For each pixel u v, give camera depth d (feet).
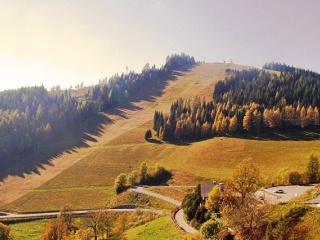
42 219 443.73
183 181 517.96
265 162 540.52
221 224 200.54
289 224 165.89
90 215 382.42
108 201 495.00
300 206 177.47
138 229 271.49
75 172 634.43
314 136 650.02
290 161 522.47
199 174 534.37
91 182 586.45
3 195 568.82
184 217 263.90
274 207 189.57
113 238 286.46
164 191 478.18
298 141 627.87
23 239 377.50
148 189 496.64
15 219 440.45
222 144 641.40
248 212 179.93
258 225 174.60
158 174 549.13
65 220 389.80
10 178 649.61
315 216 164.35
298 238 154.51
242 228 175.73
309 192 237.66
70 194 542.57
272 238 158.51
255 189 241.55
